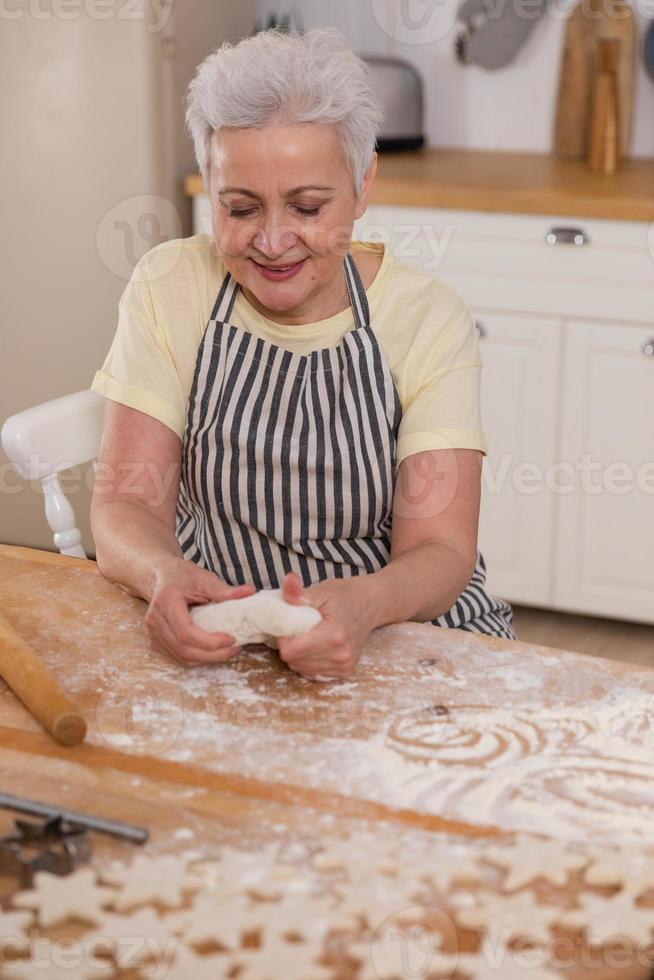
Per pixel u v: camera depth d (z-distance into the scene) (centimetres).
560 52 296
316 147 120
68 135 265
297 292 129
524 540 269
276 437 134
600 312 246
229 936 72
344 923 73
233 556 140
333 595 110
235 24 289
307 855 81
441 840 83
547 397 256
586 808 87
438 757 94
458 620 139
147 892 76
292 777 91
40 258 276
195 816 86
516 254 248
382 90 292
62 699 98
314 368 135
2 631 109
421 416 135
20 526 287
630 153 296
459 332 139
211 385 136
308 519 137
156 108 260
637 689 104
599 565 265
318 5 311
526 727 98
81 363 281
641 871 78
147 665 109
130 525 128
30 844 81
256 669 108
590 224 241
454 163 286
